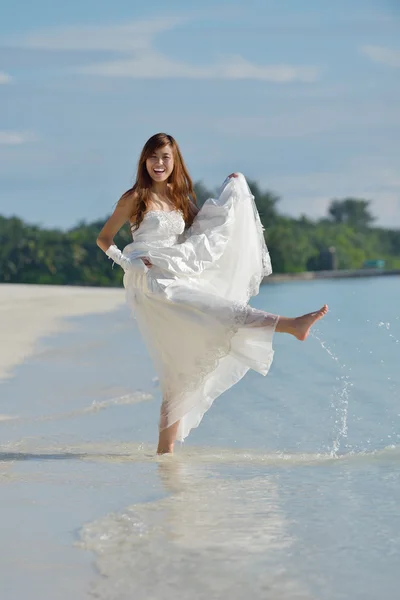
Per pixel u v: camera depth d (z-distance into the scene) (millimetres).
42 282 54812
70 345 12156
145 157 6066
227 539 3619
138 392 8133
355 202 97438
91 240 56469
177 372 5848
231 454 5609
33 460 5418
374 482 4664
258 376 9031
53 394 8039
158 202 6117
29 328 14766
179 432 5910
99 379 8953
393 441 5891
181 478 4840
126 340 13031
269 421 6727
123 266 6008
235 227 6277
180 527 3797
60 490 4539
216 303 5820
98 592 3047
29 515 4023
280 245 58688
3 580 3164
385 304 21250
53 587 3094
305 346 11695
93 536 3656
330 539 3615
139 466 5238
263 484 4664
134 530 3750
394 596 3004
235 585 3102
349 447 5750
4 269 55250
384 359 10078
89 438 6184
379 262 68500
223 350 5785
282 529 3766
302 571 3238
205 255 6047
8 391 8188
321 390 8039
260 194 60531
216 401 7652
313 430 6324
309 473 4945
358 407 7184
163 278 5945
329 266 61000
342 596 3004
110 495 4418
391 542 3570
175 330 5855
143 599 2982
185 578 3172
